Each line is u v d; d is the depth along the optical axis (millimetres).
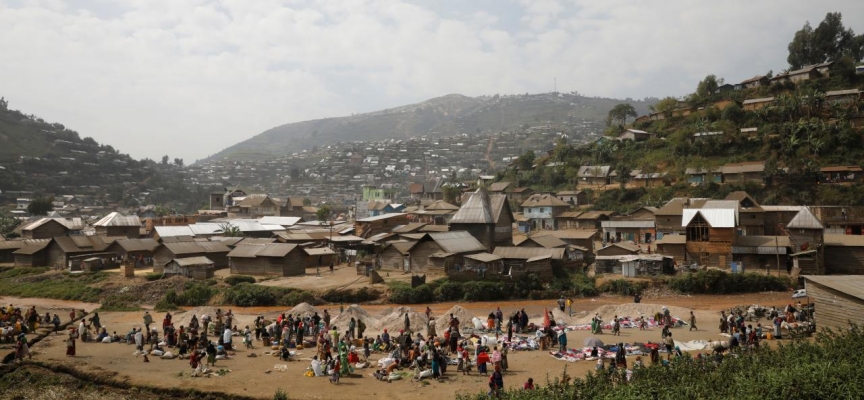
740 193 97375
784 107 132500
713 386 25000
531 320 56719
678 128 152250
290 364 39719
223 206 190250
